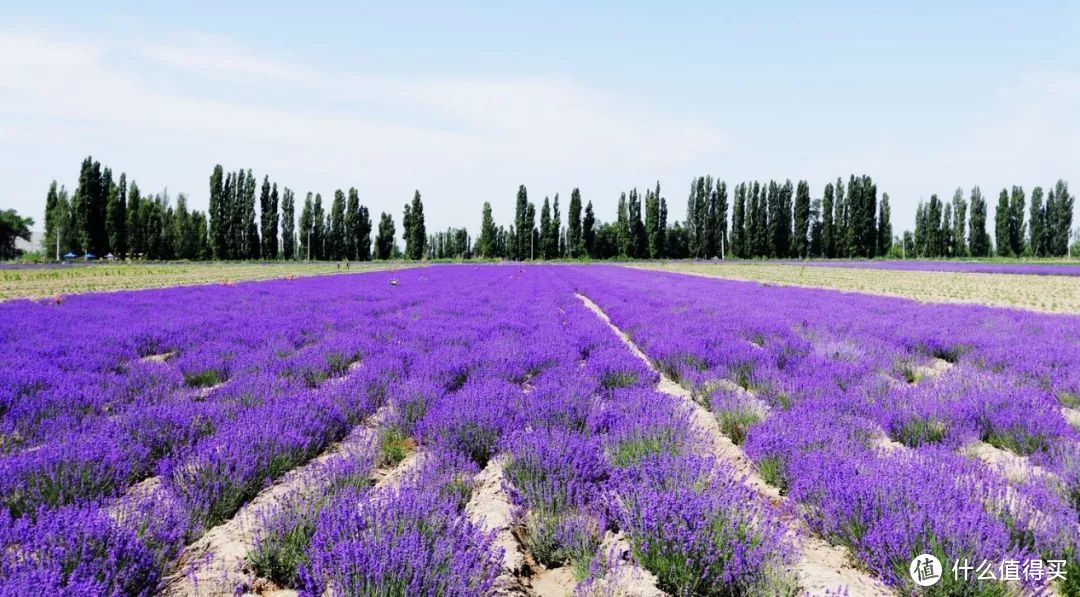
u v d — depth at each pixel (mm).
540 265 64312
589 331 9922
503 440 4113
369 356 7512
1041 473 3602
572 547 2803
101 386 5480
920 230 78688
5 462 3287
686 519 2660
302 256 79000
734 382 6445
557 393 5219
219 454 3471
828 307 14570
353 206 78938
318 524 2656
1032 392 5199
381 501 2879
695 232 84000
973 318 11852
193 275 34625
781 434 4031
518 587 2574
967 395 5219
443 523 2719
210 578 2604
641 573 2660
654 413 4582
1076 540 2584
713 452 4211
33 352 6973
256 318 11344
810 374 6426
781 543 2629
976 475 3443
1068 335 9195
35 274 34688
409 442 4527
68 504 2861
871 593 2508
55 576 2094
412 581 2174
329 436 4508
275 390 5375
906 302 16094
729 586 2451
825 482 3209
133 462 3564
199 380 6430
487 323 10883
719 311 13547
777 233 79312
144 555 2443
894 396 5254
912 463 3459
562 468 3418
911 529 2623
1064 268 39062
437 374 6184
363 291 19828
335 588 2195
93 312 11781
